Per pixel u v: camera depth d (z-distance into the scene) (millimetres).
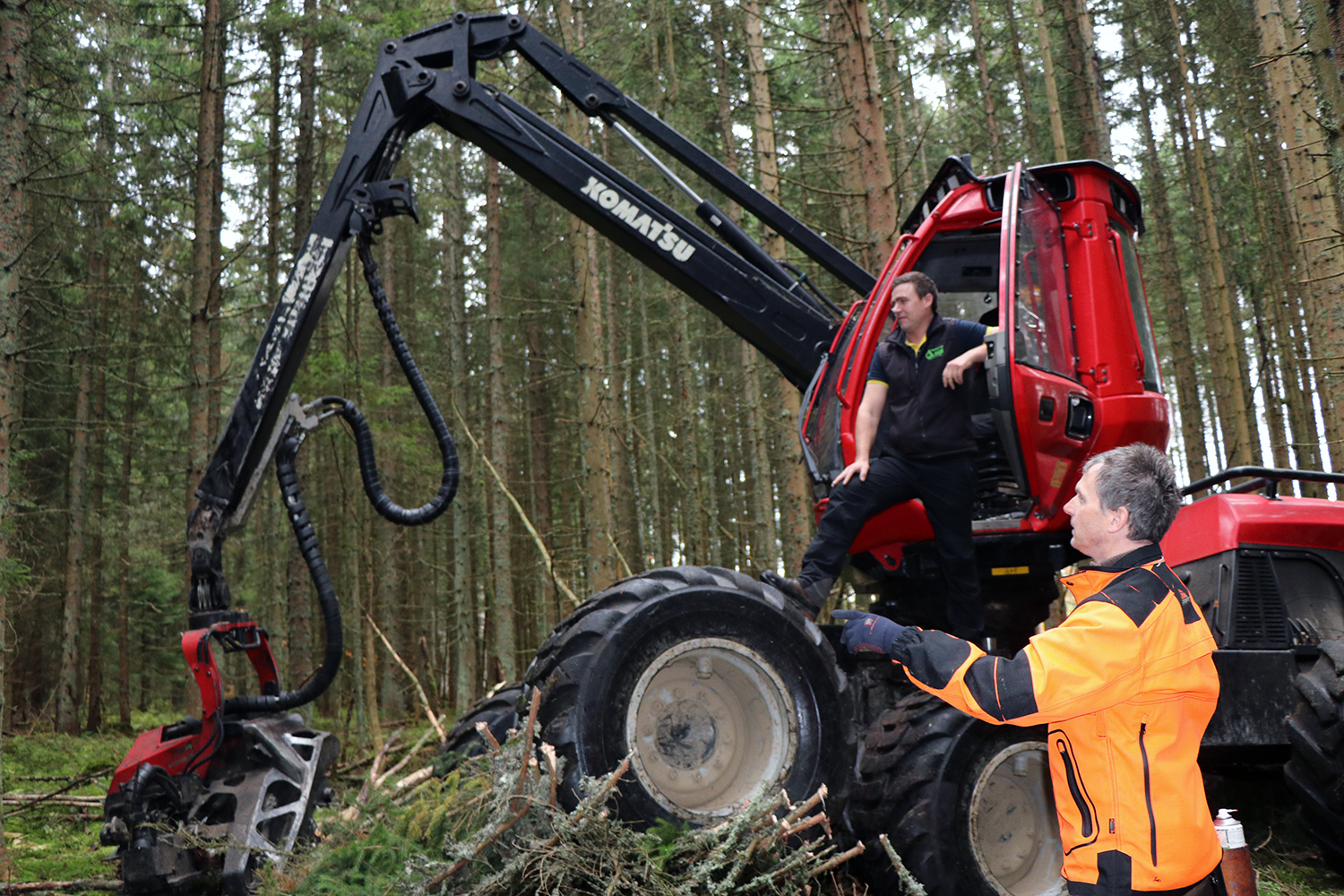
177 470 17641
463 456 17938
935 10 16516
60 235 12258
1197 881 1829
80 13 9203
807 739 3455
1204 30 16203
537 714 3236
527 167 5051
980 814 3557
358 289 12055
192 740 4211
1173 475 2031
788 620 3529
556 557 17484
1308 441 16938
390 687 16734
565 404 21891
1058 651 1873
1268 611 4613
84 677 20062
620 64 11750
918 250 4344
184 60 13344
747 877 3076
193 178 12953
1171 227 19016
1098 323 4406
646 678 3299
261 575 17922
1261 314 18828
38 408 14820
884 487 3900
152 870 3852
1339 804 4086
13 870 4820
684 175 14211
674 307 16828
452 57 5105
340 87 13805
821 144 13031
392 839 3402
